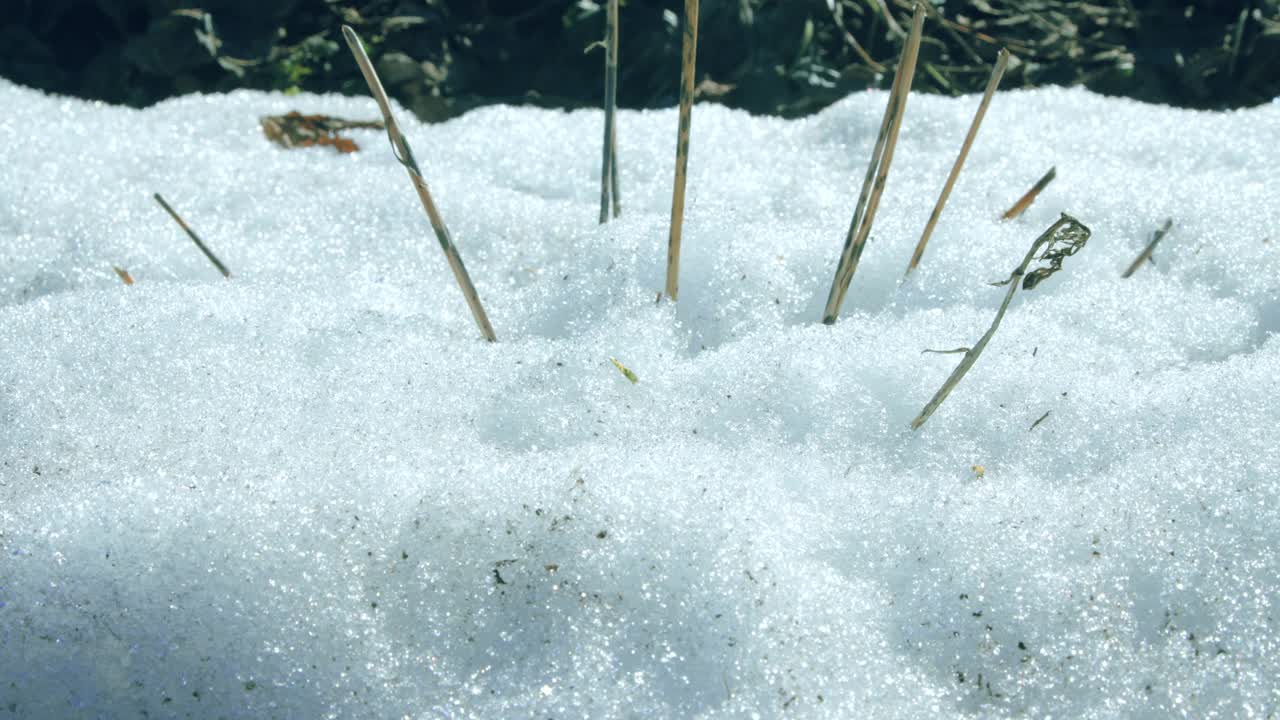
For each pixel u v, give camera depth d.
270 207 1.01
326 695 0.75
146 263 0.96
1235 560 0.77
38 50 1.38
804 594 0.76
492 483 0.78
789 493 0.79
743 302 0.90
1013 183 1.01
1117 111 1.11
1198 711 0.74
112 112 1.14
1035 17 1.49
